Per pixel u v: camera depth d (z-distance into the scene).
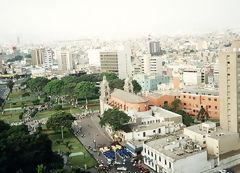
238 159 191.88
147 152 194.00
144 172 183.88
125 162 199.62
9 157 175.88
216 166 185.12
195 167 177.50
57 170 155.38
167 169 175.50
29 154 179.38
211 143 192.25
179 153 178.50
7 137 196.25
